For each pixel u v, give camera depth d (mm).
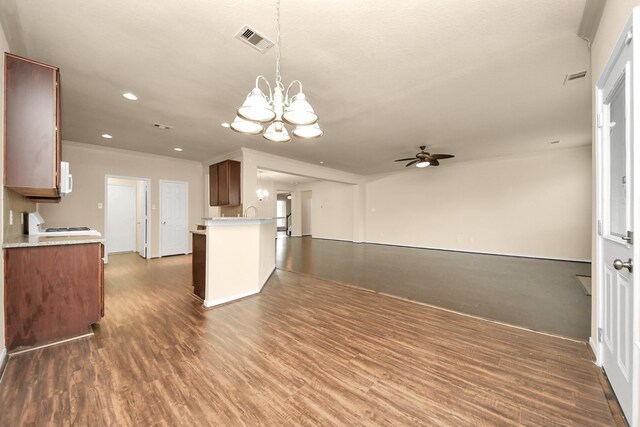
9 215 2275
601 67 1833
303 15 1928
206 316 2840
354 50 2354
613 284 1623
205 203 7082
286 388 1691
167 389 1670
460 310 3027
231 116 3840
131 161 6086
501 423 1409
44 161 2156
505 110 3742
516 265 5555
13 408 1490
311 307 3125
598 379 1763
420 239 8289
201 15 1928
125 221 7484
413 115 3910
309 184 11531
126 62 2520
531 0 1811
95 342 2260
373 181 9477
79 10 1872
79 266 2348
